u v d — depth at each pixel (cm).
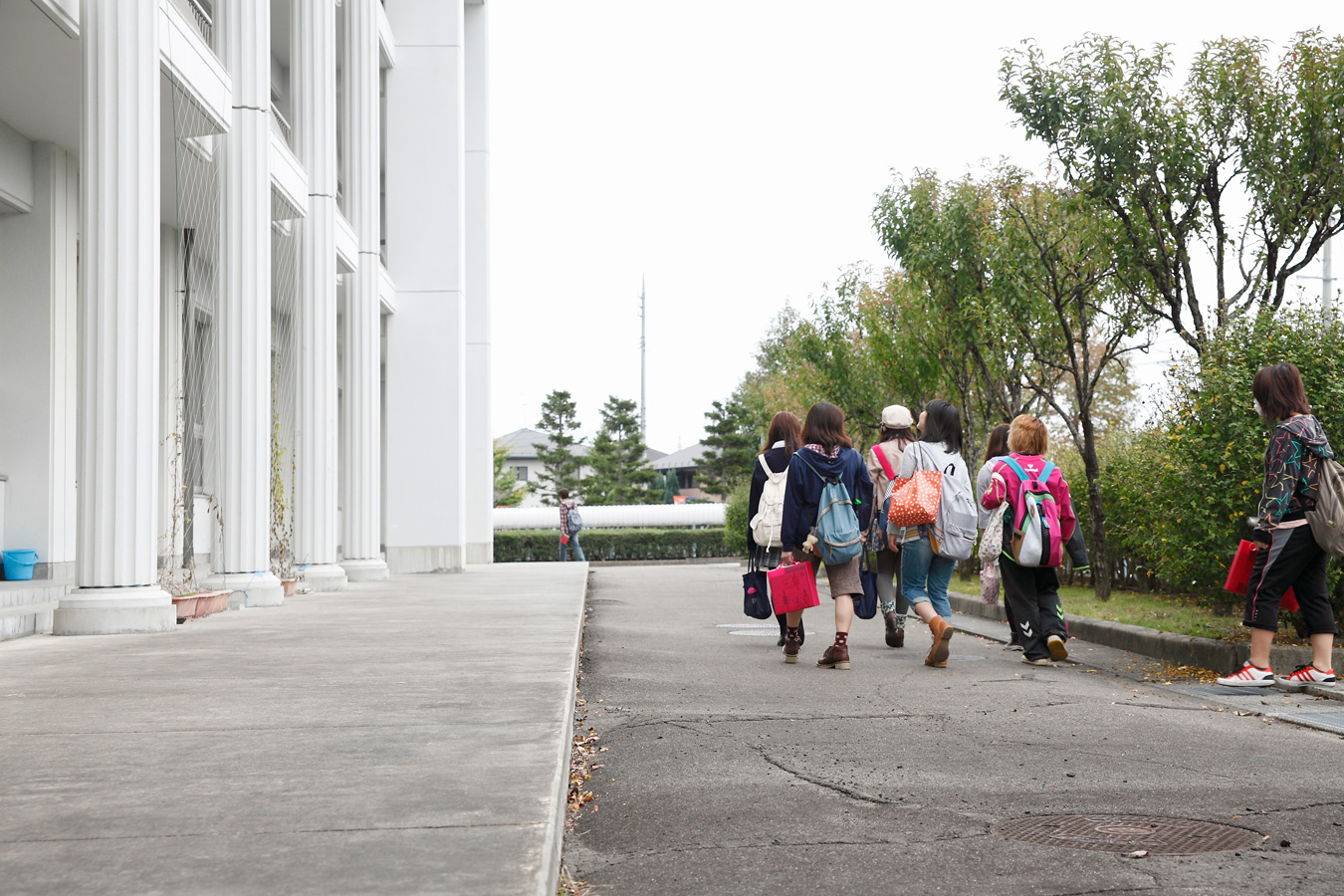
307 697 484
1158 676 758
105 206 794
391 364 1891
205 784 320
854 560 802
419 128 1914
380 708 454
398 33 1917
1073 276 1424
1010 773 455
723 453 6894
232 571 1072
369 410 1619
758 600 884
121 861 247
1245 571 716
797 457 803
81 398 795
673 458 10344
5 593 889
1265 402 694
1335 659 718
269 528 1150
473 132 2298
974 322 1647
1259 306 895
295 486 1383
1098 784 434
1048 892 304
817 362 2156
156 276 813
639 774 456
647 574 2328
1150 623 956
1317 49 1172
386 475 1873
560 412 6712
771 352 5900
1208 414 816
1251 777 450
